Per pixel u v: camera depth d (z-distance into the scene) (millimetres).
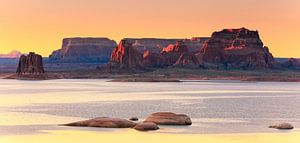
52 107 127938
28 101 152500
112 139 69000
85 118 98875
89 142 67125
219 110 121875
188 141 68562
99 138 69625
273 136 73625
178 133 74750
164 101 157250
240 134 75438
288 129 81312
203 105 140375
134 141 67625
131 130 76312
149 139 69125
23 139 69625
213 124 88250
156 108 128000
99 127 79125
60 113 110312
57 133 74250
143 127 76562
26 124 86125
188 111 119000
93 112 114312
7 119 95125
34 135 72875
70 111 116000
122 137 70375
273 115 109375
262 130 80062
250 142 68562
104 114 109875
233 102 155375
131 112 115688
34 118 97562
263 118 101938
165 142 67438
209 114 110125
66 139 69250
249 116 106188
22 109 120875
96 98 171000
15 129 79312
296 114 112312
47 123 87688
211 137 72188
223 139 70625
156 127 77250
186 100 163875
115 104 141875
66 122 89875
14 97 175625
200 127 82562
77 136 71438
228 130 79875
